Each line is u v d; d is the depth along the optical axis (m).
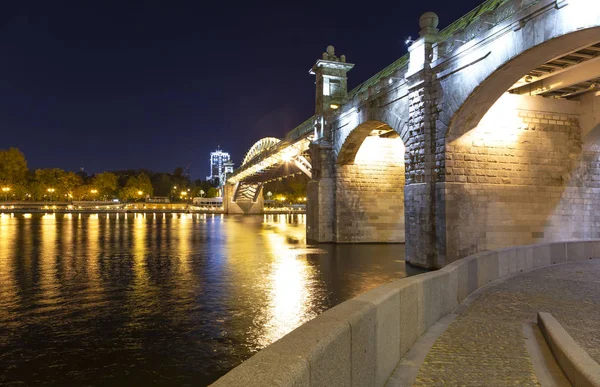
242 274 21.20
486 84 18.97
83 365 10.05
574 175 23.89
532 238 22.75
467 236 21.55
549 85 22.00
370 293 5.44
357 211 36.28
